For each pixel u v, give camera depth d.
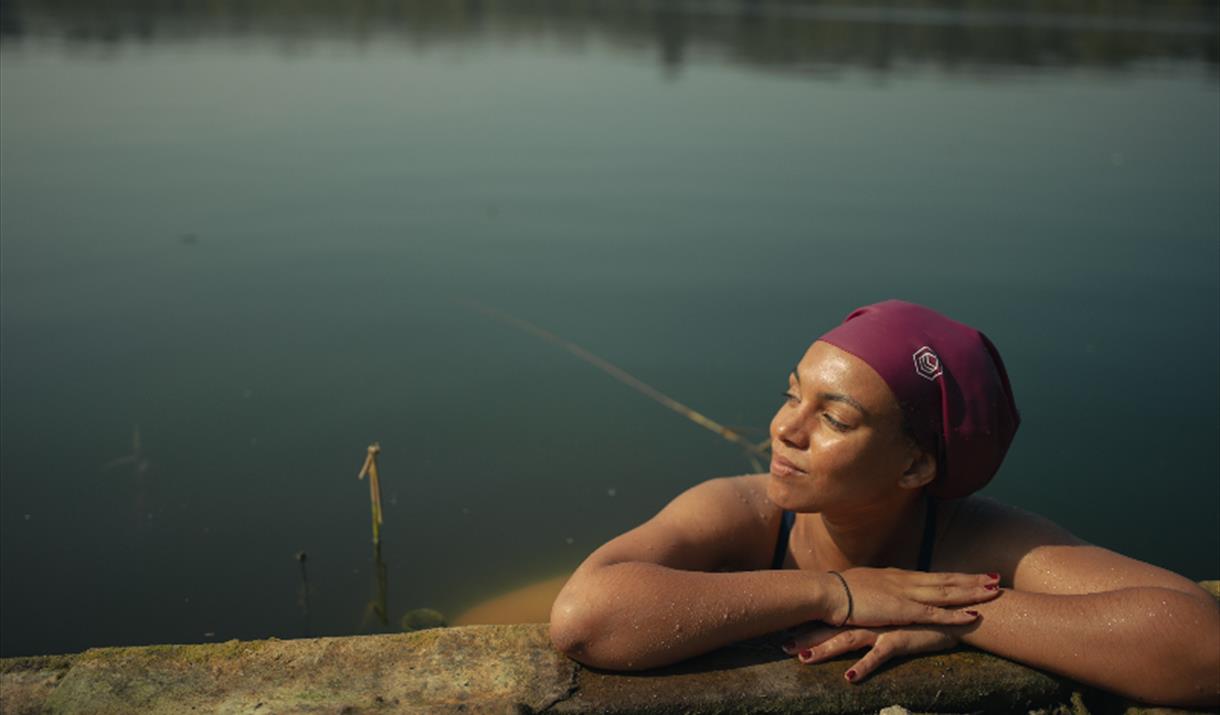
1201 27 28.34
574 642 2.52
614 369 6.18
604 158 11.38
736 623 2.54
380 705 2.45
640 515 4.72
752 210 9.41
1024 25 28.66
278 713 2.42
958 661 2.59
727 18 31.31
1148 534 4.48
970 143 12.27
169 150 11.00
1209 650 2.34
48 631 3.84
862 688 2.52
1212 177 10.66
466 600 4.09
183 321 6.64
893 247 8.30
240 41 20.16
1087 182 10.41
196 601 4.04
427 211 9.20
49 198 9.09
